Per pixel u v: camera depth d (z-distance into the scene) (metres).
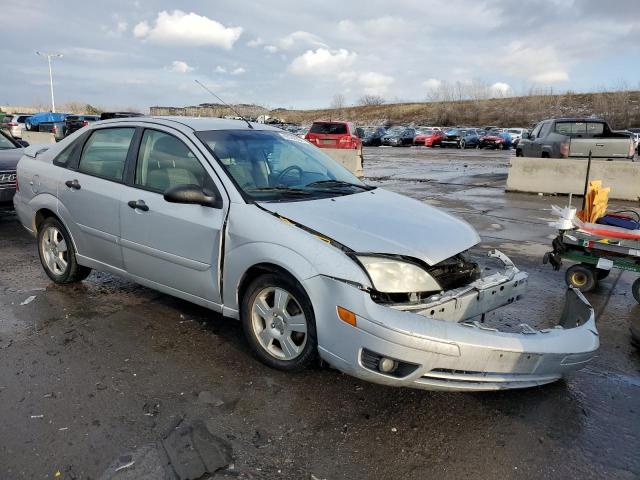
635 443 2.91
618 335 4.38
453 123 74.56
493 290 3.46
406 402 3.24
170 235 3.93
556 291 5.45
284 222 3.40
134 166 4.30
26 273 5.53
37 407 3.08
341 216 3.49
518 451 2.81
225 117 4.88
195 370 3.55
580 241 5.33
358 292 3.00
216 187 3.77
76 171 4.75
